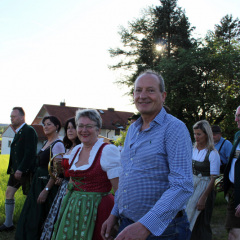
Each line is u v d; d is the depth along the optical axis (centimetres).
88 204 262
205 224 384
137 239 155
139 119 207
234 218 332
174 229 179
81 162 282
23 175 460
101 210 263
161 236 175
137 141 190
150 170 181
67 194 279
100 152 270
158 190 179
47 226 336
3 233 463
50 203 377
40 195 376
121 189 196
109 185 275
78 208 263
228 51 2288
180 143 173
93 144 282
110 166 263
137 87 197
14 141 489
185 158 171
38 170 400
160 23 2644
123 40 2789
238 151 334
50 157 391
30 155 468
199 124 397
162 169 179
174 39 2589
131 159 191
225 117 2259
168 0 2672
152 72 202
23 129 485
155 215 157
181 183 164
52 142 407
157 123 186
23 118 500
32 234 375
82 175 270
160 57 2655
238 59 2194
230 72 2184
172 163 172
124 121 4519
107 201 268
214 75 2270
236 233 328
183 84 2225
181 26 2631
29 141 474
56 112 4075
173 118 185
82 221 259
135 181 185
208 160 385
